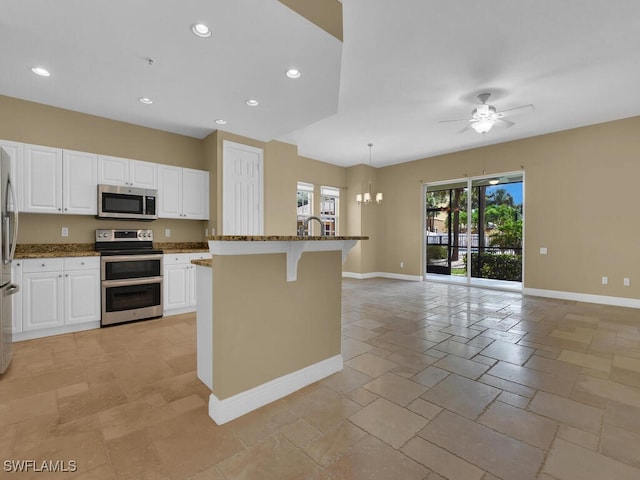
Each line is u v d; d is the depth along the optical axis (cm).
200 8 204
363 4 242
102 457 154
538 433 174
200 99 351
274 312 209
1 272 242
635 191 471
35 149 345
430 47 299
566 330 362
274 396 209
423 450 160
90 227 406
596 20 261
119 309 377
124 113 395
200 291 221
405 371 254
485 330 363
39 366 261
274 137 498
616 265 488
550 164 549
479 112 397
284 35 232
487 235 671
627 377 242
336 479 140
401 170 778
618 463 150
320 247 239
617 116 472
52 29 227
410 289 634
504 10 249
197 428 179
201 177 479
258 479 140
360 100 419
